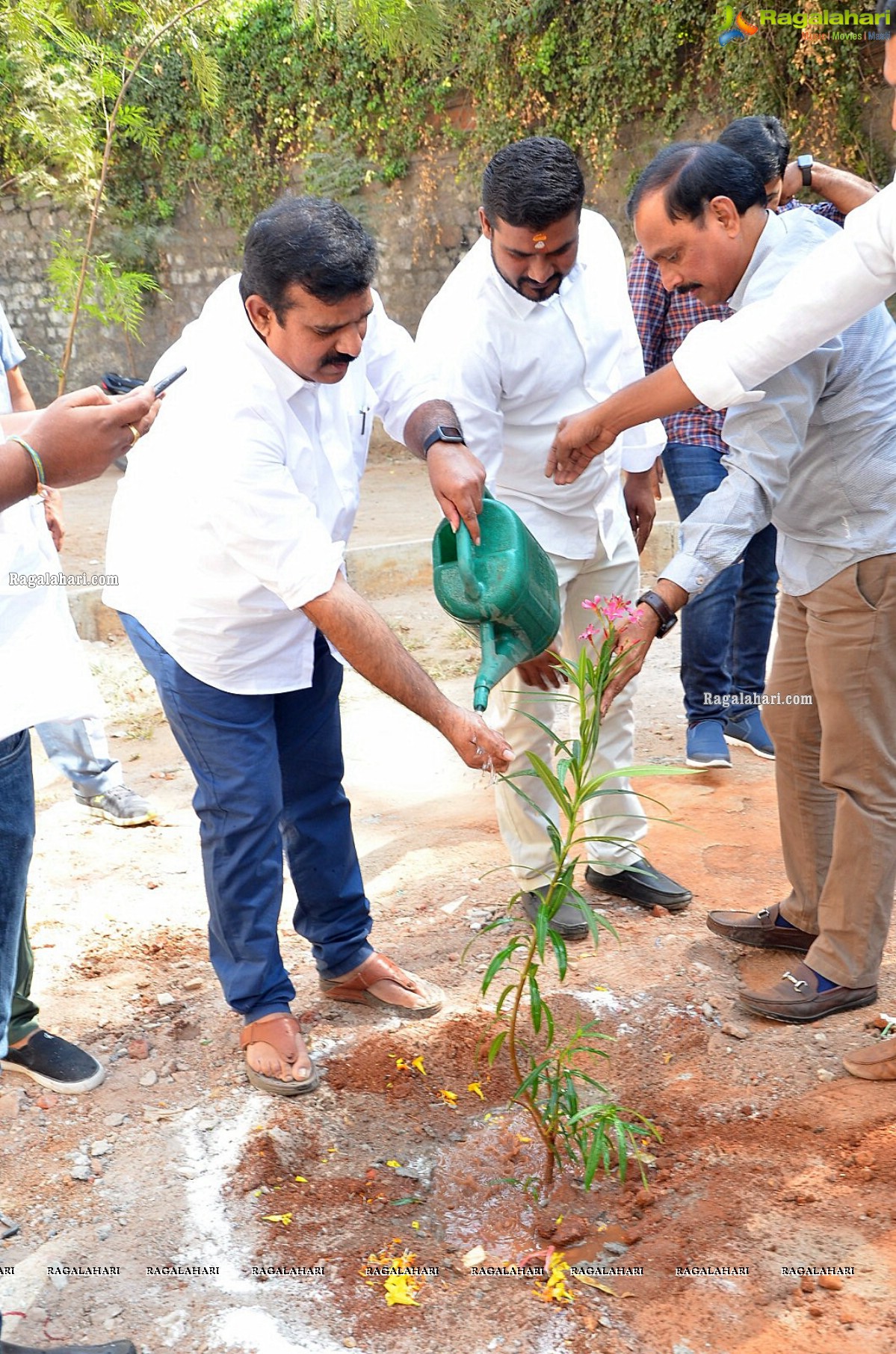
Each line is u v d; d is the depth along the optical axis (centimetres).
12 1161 269
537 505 334
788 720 303
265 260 232
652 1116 274
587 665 246
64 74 779
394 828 439
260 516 247
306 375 250
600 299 324
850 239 233
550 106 1120
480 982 330
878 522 264
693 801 446
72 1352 210
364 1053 302
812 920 327
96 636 689
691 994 316
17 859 228
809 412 258
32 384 1612
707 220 260
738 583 452
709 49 985
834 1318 210
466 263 319
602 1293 224
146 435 284
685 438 452
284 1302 227
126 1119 283
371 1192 258
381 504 1037
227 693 274
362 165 1282
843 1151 252
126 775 503
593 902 372
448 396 312
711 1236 232
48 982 342
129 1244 243
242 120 1359
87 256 761
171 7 761
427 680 255
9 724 224
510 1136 274
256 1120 279
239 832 279
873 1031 293
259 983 290
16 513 244
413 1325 220
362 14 784
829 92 918
